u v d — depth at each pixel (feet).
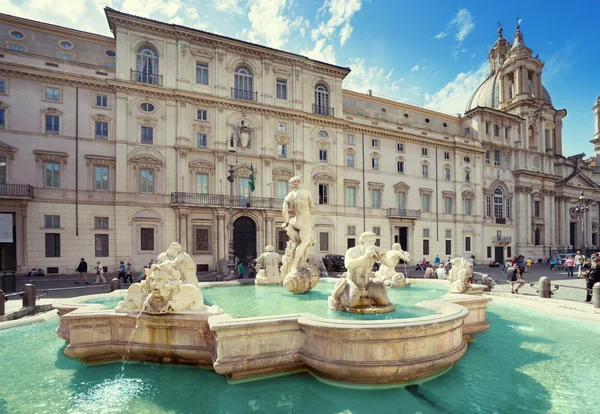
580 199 152.66
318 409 14.96
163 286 18.65
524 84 185.68
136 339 18.99
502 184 171.73
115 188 99.25
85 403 15.53
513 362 19.89
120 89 101.24
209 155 111.04
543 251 180.34
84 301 28.35
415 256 144.87
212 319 17.48
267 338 17.12
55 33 107.86
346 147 135.64
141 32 105.60
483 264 160.66
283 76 125.18
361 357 15.88
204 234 107.55
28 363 19.76
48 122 95.20
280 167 120.67
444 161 156.66
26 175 91.91
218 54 114.21
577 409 15.02
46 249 92.22
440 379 17.43
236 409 14.96
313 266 32.32
